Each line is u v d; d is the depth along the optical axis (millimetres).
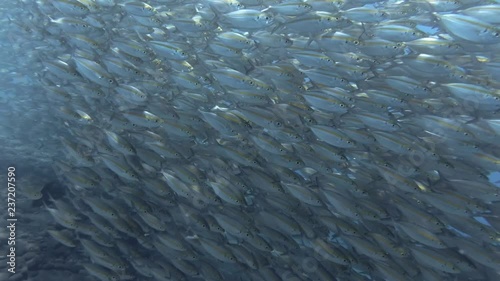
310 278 1647
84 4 1752
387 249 1561
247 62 1760
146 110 1757
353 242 1565
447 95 1634
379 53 1563
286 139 1675
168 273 1704
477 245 1493
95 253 1686
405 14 1656
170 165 1710
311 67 1700
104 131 1732
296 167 1690
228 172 1713
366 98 1643
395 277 1543
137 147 1792
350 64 1622
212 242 1620
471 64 1622
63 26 1753
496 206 1512
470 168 1566
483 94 1428
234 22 1623
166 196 1771
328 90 1599
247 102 1655
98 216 1755
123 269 1695
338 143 1578
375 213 1586
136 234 1749
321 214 1623
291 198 1699
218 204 1688
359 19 1569
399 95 1627
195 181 1683
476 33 1366
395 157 1669
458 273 1534
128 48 1766
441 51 1524
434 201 1522
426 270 1565
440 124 1532
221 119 1667
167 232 1727
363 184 1700
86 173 1771
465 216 1523
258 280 1669
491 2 1531
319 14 1578
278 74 1676
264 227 1676
